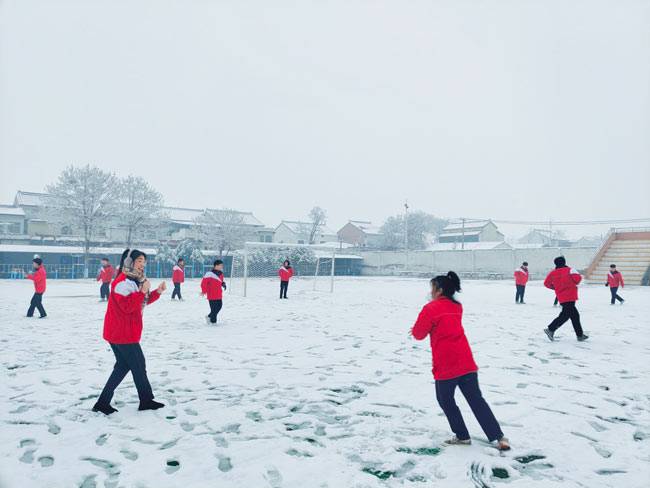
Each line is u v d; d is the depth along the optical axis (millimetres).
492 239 82375
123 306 4199
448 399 3545
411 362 6598
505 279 42375
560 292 8352
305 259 45750
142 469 3125
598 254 30391
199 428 3945
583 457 3336
